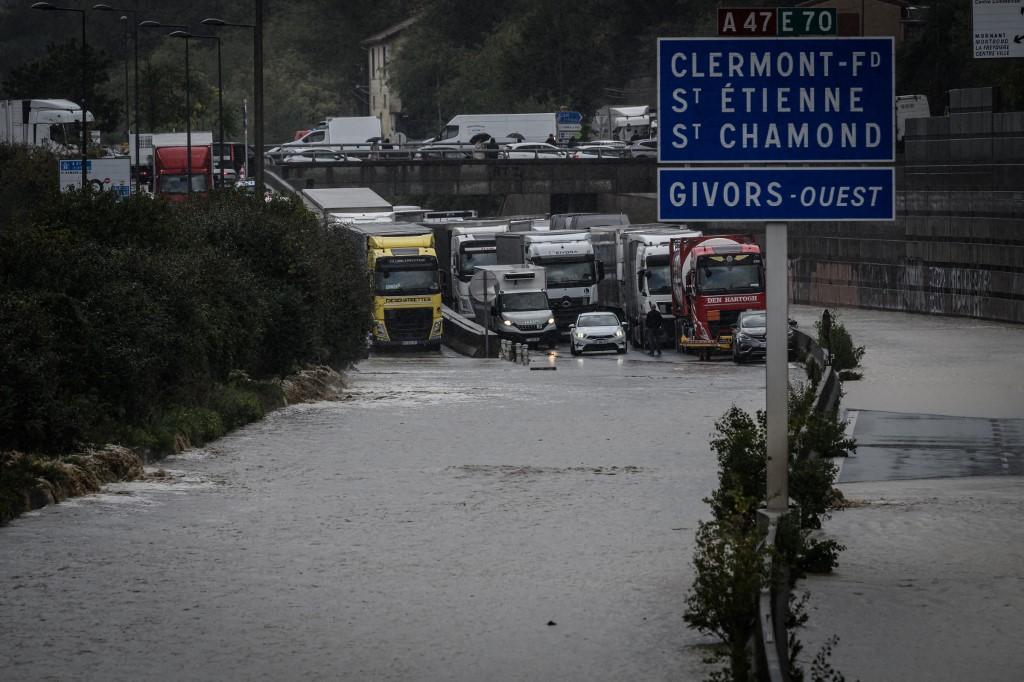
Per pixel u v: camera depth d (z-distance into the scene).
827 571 56.84
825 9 57.41
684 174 57.50
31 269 94.50
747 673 39.72
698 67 57.31
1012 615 49.66
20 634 48.34
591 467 91.81
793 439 60.97
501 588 55.53
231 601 53.25
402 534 67.38
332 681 43.19
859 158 57.47
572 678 43.50
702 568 44.12
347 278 168.00
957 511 71.81
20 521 69.81
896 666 43.41
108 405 91.25
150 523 69.75
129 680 43.12
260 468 90.50
